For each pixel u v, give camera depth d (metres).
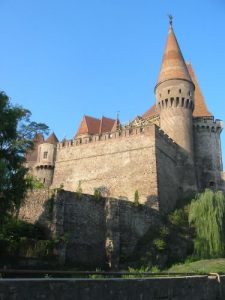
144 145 47.06
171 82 56.66
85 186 49.59
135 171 46.31
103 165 49.34
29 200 30.62
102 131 65.25
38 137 27.53
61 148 54.47
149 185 44.53
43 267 25.11
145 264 31.61
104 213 33.06
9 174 23.75
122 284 9.32
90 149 51.53
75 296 8.10
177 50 60.00
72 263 28.30
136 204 36.19
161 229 36.31
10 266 23.00
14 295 6.96
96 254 30.98
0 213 24.02
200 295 12.64
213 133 60.97
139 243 34.81
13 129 24.97
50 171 57.94
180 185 51.53
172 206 47.16
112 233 32.25
